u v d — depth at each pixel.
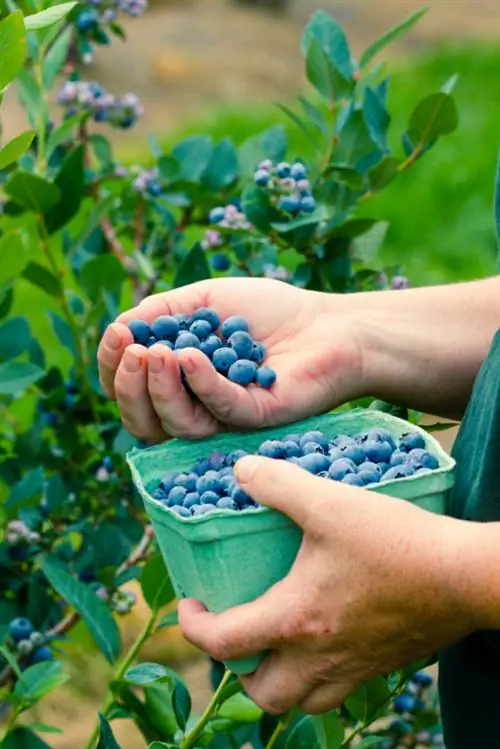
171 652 3.54
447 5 11.57
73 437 2.56
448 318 1.97
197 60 9.84
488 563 1.40
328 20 2.46
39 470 2.38
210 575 1.48
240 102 9.04
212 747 2.16
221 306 1.91
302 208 2.32
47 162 2.64
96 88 2.70
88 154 2.82
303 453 1.61
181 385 1.74
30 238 2.57
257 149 2.67
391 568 1.42
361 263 2.69
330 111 2.44
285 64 10.10
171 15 11.09
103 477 2.44
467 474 1.71
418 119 2.37
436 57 9.37
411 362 1.92
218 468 1.67
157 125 8.28
